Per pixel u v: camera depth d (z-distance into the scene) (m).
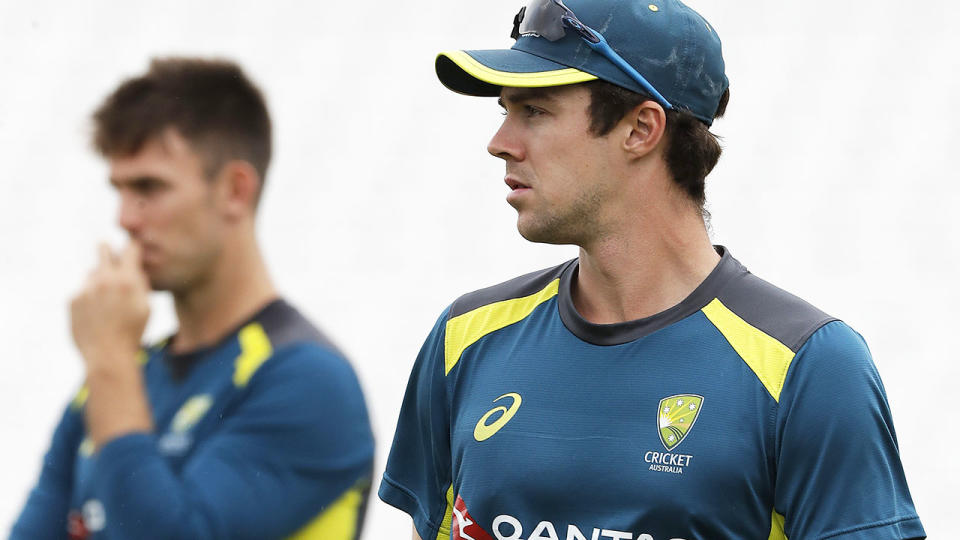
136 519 8.02
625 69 11.29
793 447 10.70
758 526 10.85
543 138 11.29
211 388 8.63
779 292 11.50
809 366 10.81
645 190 11.42
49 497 9.41
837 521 10.54
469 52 11.57
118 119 8.56
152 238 8.58
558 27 11.40
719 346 11.13
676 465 10.81
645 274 11.48
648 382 11.17
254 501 8.22
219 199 8.68
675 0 12.00
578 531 10.99
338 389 8.53
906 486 11.05
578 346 11.58
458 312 12.55
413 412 12.76
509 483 11.34
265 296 8.90
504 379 11.80
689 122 11.54
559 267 12.33
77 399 9.48
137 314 8.51
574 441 11.17
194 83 8.70
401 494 12.90
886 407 11.07
